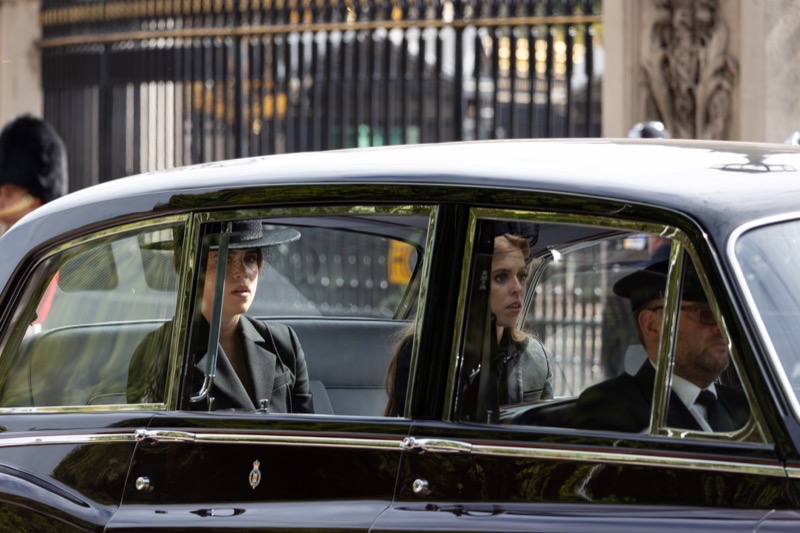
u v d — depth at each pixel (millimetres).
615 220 6496
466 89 24000
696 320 6230
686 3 19266
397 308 7242
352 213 7273
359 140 24500
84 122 28891
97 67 28188
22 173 14523
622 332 6621
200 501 7375
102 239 8133
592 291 7266
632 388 6496
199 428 7484
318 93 25047
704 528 5961
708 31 19172
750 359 6023
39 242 8367
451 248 6922
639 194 6477
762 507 5906
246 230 7637
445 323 6902
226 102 25750
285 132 25078
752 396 6012
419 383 6922
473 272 6863
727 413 6109
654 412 6324
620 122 19719
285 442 7164
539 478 6461
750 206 6359
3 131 14625
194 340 7719
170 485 7488
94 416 7930
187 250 7789
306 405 7465
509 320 6816
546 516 6355
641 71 19625
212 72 26031
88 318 8164
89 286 8180
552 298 7301
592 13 21297
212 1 25906
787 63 18844
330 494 6992
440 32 22984
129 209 8016
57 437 7980
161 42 27125
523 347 6816
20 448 8102
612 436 6387
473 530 6484
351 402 7301
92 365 8078
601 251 6688
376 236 7234
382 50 23828
